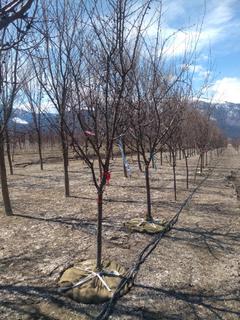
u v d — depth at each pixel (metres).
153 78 8.16
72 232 7.97
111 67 5.34
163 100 10.33
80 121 5.41
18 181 15.23
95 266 5.92
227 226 9.04
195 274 6.08
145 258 6.61
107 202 11.15
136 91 8.21
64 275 5.70
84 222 8.77
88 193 12.48
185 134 16.42
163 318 4.73
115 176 17.28
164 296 5.30
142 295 5.30
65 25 5.13
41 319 4.59
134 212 9.92
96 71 5.31
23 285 5.45
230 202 12.16
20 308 4.83
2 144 9.08
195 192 13.86
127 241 7.52
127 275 5.79
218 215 10.23
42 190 13.03
